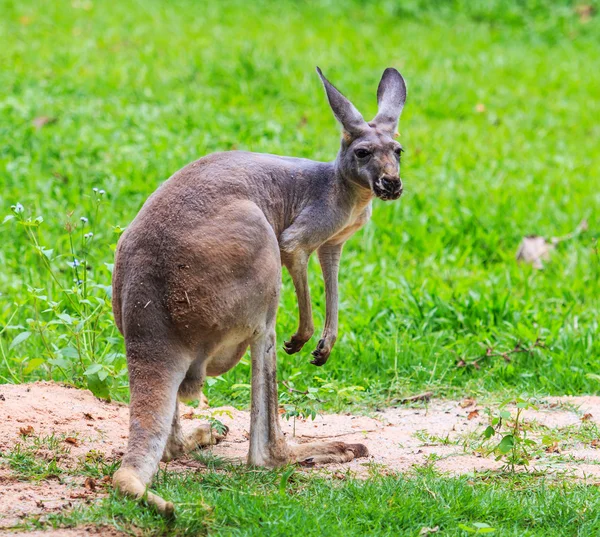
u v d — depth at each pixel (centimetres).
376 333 1570
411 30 3878
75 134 2391
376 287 1772
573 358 1505
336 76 3105
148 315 945
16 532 830
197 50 3266
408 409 1366
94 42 3316
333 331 1152
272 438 1033
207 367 1027
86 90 2802
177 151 2245
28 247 1798
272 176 1064
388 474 1041
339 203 1091
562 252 2030
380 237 2067
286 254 1072
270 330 1015
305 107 2858
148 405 930
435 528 888
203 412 1287
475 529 895
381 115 1126
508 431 1212
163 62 3111
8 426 1103
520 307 1688
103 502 879
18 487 943
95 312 1309
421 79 3216
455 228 2097
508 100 3155
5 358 1335
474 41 3797
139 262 959
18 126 2402
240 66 3083
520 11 4134
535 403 1359
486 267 1991
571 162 2598
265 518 875
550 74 3444
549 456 1131
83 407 1206
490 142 2738
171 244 954
